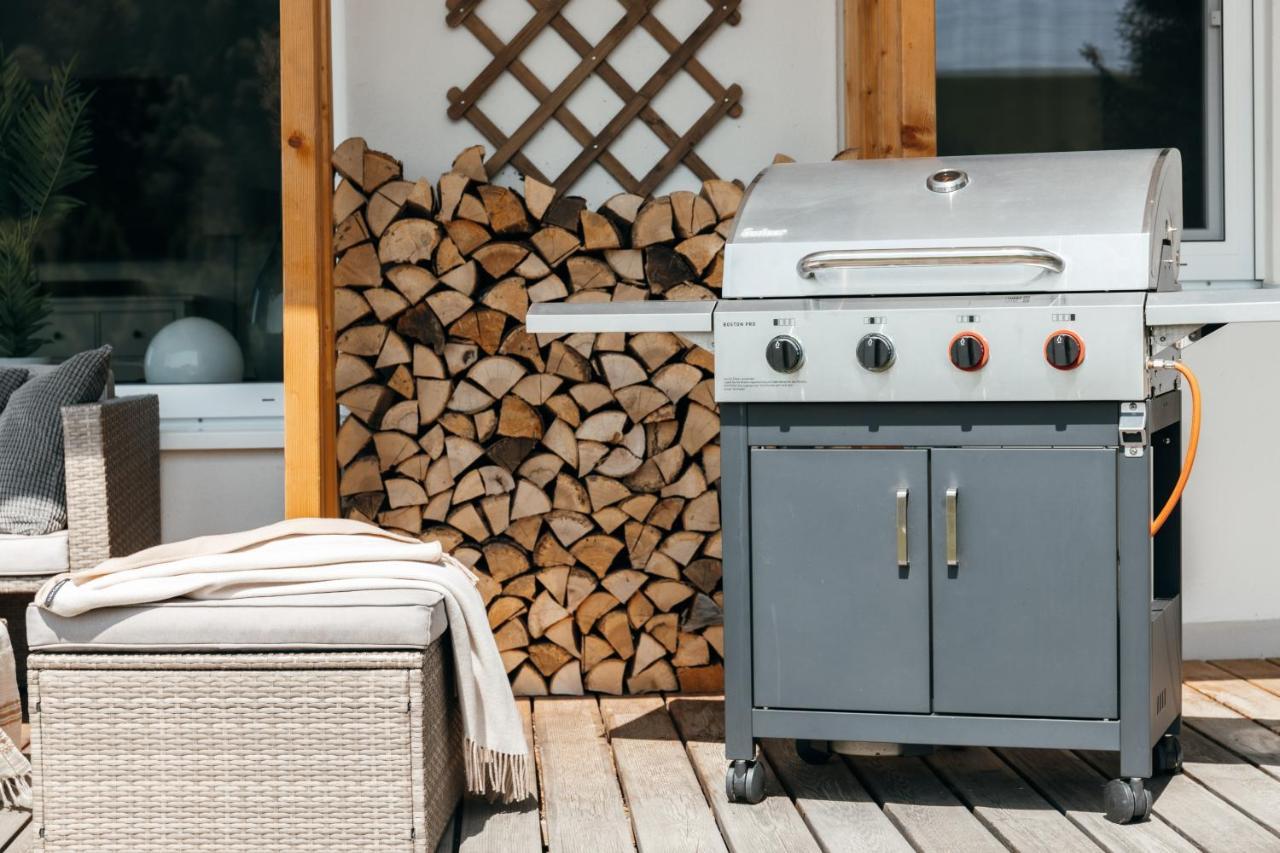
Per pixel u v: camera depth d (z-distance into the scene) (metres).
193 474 3.29
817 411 2.19
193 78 3.47
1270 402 3.19
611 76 3.29
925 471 2.15
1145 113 3.33
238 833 2.01
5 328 3.42
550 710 2.87
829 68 3.34
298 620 1.99
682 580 3.02
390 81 3.26
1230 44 3.29
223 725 2.00
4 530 2.58
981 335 2.08
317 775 2.00
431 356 2.96
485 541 3.01
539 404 2.97
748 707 2.24
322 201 2.69
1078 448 2.10
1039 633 2.13
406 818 1.99
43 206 3.47
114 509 2.62
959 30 3.34
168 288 3.49
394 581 2.05
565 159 3.32
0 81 3.46
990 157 2.39
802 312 2.14
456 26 3.26
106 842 2.01
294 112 2.60
